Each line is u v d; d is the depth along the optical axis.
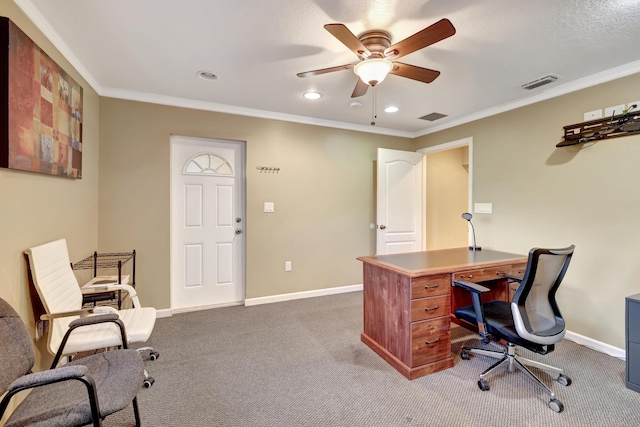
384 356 2.29
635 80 2.26
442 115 3.62
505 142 3.20
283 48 2.12
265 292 3.65
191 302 3.42
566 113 2.66
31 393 1.23
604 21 1.77
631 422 1.63
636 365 1.90
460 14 1.72
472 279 2.25
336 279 4.07
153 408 1.74
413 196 4.28
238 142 3.57
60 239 2.02
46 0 1.63
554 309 1.97
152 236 3.10
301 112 3.58
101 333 1.75
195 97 3.10
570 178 2.64
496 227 3.28
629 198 2.29
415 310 2.05
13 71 1.51
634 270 2.27
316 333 2.78
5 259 1.52
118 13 1.74
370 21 1.80
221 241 3.54
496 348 2.49
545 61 2.26
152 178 3.09
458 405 1.77
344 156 4.07
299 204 3.81
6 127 1.47
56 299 1.79
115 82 2.73
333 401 1.81
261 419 1.66
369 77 1.91
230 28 1.88
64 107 2.09
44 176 1.89
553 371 2.01
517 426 1.60
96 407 1.07
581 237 2.57
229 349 2.47
